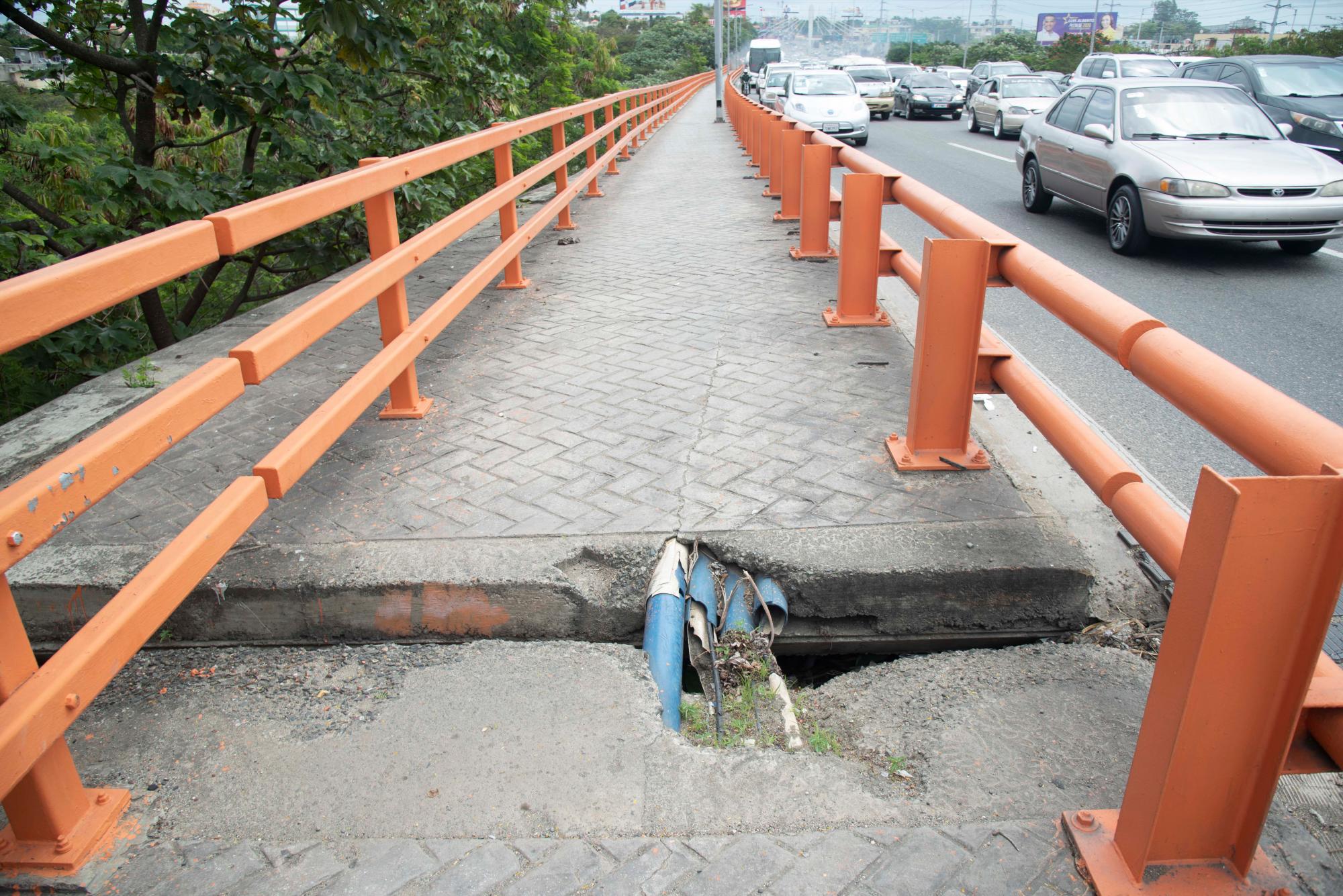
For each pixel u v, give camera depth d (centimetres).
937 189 1358
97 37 843
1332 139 1166
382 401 469
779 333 561
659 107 2420
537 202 1151
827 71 2114
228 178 808
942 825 216
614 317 610
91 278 198
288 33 906
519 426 431
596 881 202
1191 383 193
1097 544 324
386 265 390
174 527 340
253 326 578
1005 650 298
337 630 314
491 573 310
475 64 1103
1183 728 175
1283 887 189
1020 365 349
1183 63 1683
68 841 211
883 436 407
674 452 397
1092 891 195
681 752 245
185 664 301
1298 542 157
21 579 304
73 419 438
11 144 843
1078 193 1007
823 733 264
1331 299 724
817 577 311
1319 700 170
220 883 205
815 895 197
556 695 271
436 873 206
